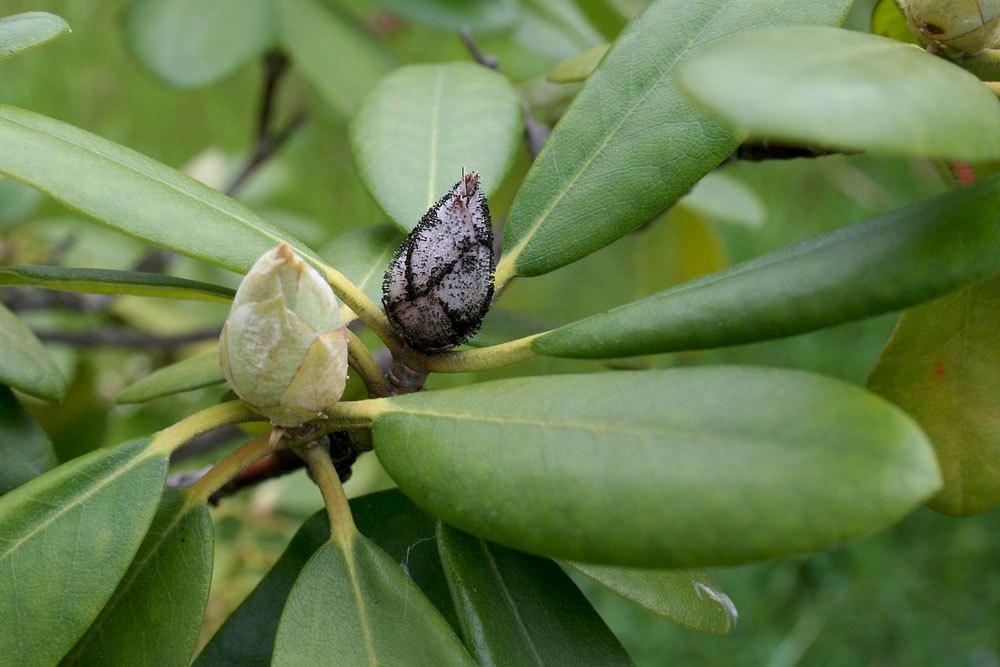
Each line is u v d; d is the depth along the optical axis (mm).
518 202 311
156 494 281
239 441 505
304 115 616
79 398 501
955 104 248
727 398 252
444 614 308
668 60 310
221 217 297
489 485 260
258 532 570
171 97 871
